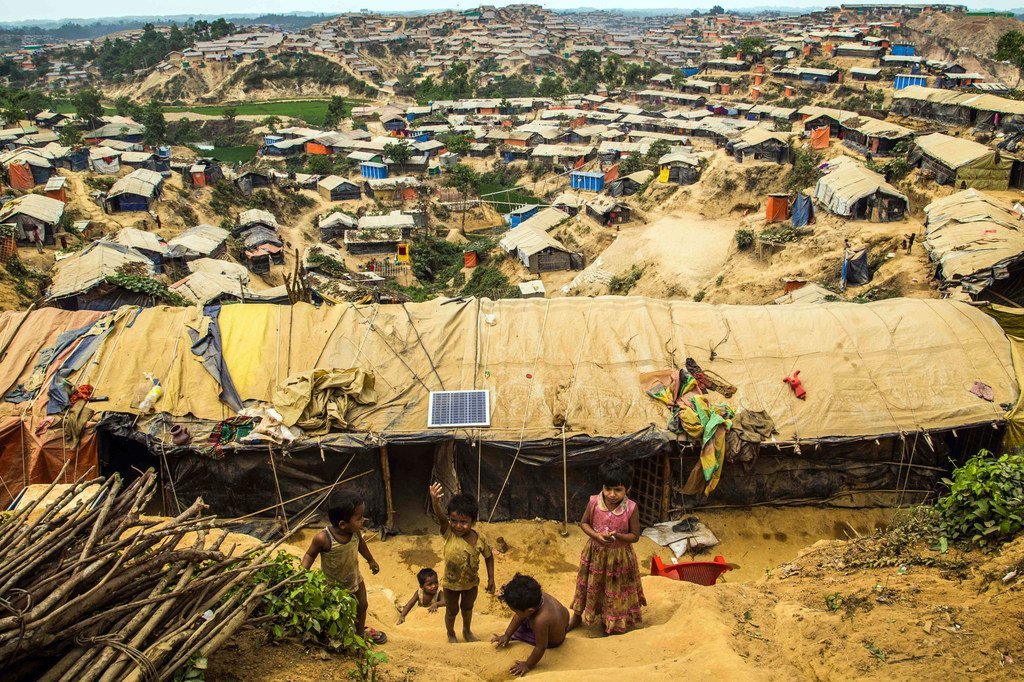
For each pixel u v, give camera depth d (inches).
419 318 620.1
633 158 3262.8
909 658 251.3
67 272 1391.5
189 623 204.4
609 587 313.0
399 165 3713.1
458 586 309.6
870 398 552.7
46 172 2455.7
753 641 289.0
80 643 186.2
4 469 515.2
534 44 7426.2
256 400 551.2
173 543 228.7
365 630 287.4
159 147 3737.7
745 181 2417.6
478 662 288.5
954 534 317.4
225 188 3002.0
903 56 4384.8
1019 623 249.1
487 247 2511.1
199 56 6333.7
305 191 3334.2
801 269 1526.8
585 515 313.9
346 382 551.5
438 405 546.3
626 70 5708.7
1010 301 994.7
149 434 529.3
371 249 2632.9
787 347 588.4
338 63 6353.3
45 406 533.0
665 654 283.3
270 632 230.7
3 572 191.8
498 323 611.8
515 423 539.5
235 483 540.7
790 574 350.9
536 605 276.2
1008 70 5167.3
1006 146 1936.5
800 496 559.2
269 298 1657.2
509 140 4033.0
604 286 2038.6
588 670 257.6
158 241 2057.1
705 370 570.3
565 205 2733.8
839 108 3927.2
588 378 562.6
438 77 6604.3
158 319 604.7
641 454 526.3
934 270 1192.8
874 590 296.8
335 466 539.5
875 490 561.9
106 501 225.8
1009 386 558.3
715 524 543.5
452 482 547.5
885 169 1899.6
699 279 1888.5
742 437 528.1
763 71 4557.1
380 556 511.5
